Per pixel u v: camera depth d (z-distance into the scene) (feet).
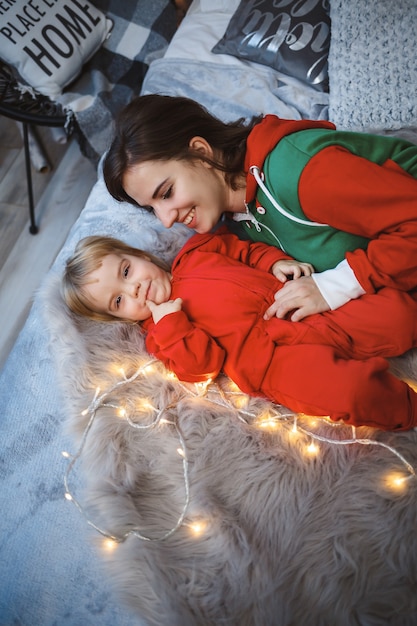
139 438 3.31
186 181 3.51
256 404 3.43
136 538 2.89
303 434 3.20
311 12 5.58
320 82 5.47
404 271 3.31
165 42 7.30
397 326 3.37
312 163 3.29
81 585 2.85
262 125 3.61
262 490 2.97
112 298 3.88
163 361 3.65
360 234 3.47
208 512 2.90
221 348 3.60
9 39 6.42
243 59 5.96
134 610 2.68
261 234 4.16
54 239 6.87
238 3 6.50
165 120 3.51
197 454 3.18
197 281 3.91
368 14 5.01
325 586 2.63
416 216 3.15
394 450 3.01
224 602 2.64
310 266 3.82
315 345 3.36
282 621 2.57
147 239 4.47
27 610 2.85
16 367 4.02
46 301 4.03
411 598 2.55
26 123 6.39
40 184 7.50
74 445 3.41
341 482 2.95
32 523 3.16
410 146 3.59
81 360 3.69
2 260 6.72
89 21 6.95
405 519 2.77
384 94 4.76
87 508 3.09
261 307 3.73
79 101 6.74
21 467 3.44
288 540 2.79
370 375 3.06
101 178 5.30
